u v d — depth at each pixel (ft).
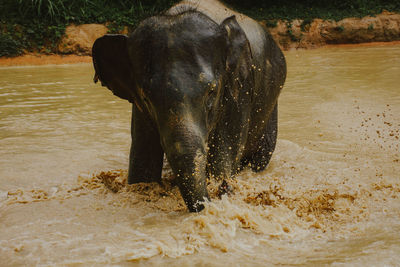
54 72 58.75
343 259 11.23
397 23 93.15
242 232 13.19
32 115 32.76
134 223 14.11
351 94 38.45
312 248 12.19
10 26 74.02
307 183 18.31
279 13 95.45
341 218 14.32
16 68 64.85
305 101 36.27
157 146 17.03
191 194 12.98
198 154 12.63
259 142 20.84
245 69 15.37
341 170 19.89
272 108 20.63
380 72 50.88
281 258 11.54
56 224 14.20
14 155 22.88
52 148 24.26
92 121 30.89
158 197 16.38
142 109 15.49
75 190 17.78
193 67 13.33
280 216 14.20
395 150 22.88
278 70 20.40
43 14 78.13
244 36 15.25
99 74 15.84
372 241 12.39
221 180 16.37
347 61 63.57
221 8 17.88
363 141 24.71
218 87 14.10
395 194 16.47
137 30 14.47
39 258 11.76
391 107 32.89
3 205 16.24
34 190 17.76
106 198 16.70
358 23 91.97
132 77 14.97
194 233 12.84
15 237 13.17
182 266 11.19
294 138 25.89
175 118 12.73
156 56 13.52
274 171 20.38
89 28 77.25
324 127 27.96
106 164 21.61
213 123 14.84
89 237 13.03
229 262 11.35
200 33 13.82
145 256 11.68
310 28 91.35
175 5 15.81
